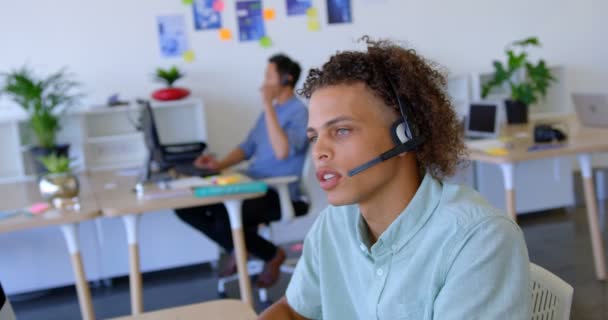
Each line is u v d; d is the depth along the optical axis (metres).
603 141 3.25
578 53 5.37
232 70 4.54
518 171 4.50
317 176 0.95
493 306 0.84
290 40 4.62
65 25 4.20
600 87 5.44
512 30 5.17
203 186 2.89
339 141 0.93
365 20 4.77
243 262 2.81
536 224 4.41
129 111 4.27
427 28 4.94
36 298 3.73
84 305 2.61
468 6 5.03
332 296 1.07
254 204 3.22
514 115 4.58
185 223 3.57
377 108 0.93
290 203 3.22
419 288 0.91
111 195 2.93
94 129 4.26
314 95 0.95
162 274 4.01
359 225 1.00
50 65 4.20
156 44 4.37
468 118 4.24
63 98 3.91
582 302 3.01
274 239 4.47
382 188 0.95
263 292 3.36
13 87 3.74
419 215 0.94
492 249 0.85
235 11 4.50
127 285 3.85
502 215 0.90
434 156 0.97
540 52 5.28
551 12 5.27
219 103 4.54
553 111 5.21
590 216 3.27
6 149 4.04
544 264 3.57
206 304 1.38
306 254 1.15
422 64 0.99
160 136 4.36
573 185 5.09
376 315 0.96
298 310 1.16
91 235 3.78
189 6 4.41
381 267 0.96
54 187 2.79
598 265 3.27
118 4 4.28
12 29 4.11
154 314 1.34
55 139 3.93
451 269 0.88
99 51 4.27
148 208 2.61
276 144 3.37
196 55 4.46
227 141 4.58
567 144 3.24
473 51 5.08
